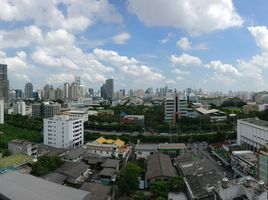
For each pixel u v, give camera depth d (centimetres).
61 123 12025
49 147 11519
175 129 15912
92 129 16925
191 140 13500
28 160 8356
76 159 9025
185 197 6072
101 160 8950
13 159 8319
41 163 7506
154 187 6241
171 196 6125
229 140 12875
